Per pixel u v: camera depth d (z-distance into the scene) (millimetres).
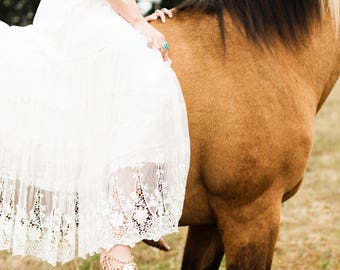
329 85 2383
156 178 1945
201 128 2041
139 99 1881
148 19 2209
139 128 1867
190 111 2027
